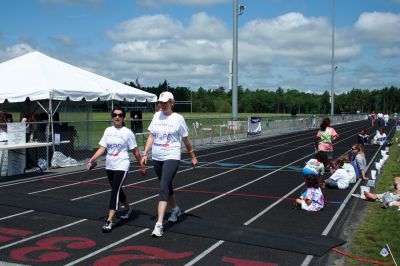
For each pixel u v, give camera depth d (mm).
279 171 14508
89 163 7129
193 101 122188
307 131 41094
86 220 7723
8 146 11914
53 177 12617
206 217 8094
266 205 9227
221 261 5797
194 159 7340
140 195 10055
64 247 6277
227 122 29625
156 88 106625
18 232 6977
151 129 6992
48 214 8109
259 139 30000
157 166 7008
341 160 12961
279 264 5734
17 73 15945
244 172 14211
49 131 14773
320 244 6539
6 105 18422
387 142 26359
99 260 5770
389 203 9086
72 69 18016
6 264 5566
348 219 8164
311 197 8750
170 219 7555
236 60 33469
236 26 33312
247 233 7035
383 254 5988
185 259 5852
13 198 9438
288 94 143500
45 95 14641
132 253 6055
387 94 148875
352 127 50719
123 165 7070
